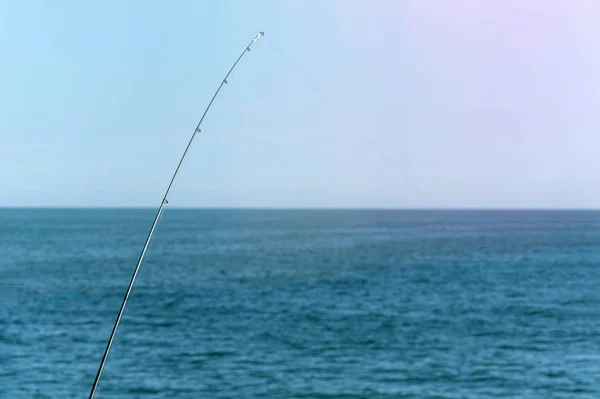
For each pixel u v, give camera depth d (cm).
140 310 5978
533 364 4025
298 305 6291
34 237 17312
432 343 4606
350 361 4072
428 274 9100
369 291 7338
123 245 14550
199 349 4344
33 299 6631
